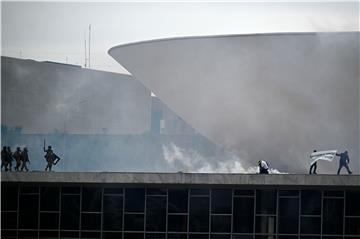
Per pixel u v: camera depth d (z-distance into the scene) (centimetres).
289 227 7231
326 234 7231
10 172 7256
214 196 7250
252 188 7238
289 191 7225
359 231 7212
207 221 7262
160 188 7269
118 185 7281
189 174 7169
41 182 7262
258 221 7244
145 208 7281
